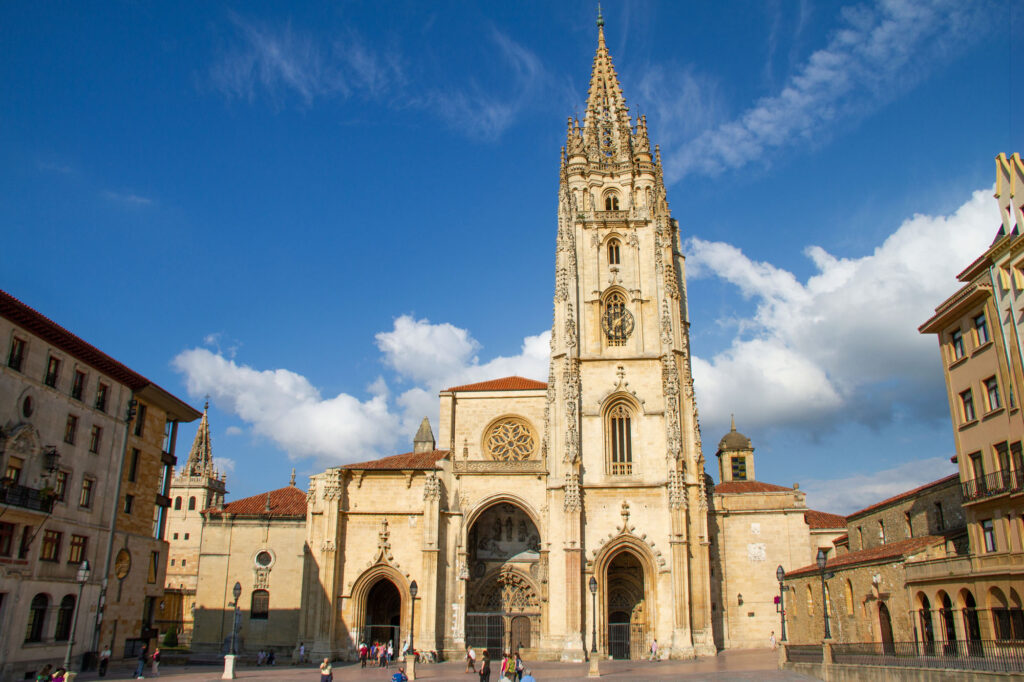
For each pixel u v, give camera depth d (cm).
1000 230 4925
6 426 4962
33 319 5166
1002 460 4728
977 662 3516
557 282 8481
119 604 6200
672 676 4981
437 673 5994
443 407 9012
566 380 8000
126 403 6384
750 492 8844
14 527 4991
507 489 8050
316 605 7450
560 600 7431
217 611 8494
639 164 8994
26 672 5012
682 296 9056
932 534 5847
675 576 7288
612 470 7912
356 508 7788
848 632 6053
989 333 4844
